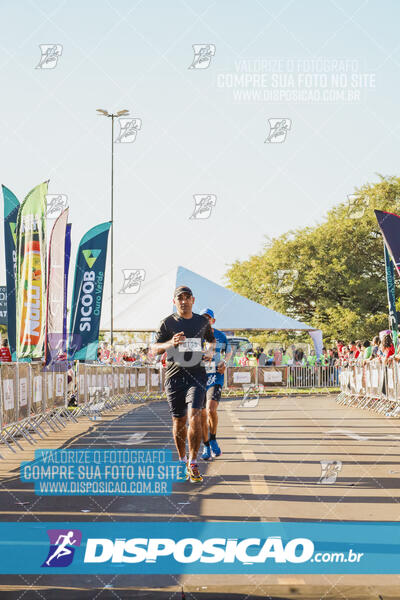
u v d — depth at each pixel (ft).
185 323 24.22
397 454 29.63
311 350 114.01
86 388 53.47
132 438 36.55
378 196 145.28
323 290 149.07
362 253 147.74
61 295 48.29
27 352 43.57
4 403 32.07
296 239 149.89
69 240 63.16
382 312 147.54
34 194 44.68
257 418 49.88
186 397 23.85
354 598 12.06
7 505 19.76
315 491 21.53
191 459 23.16
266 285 150.51
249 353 98.58
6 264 45.57
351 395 64.95
